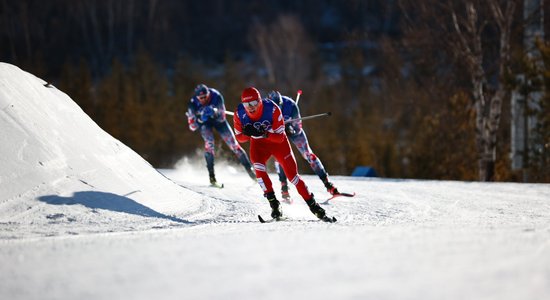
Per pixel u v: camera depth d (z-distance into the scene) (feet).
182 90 262.47
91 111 260.83
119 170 51.80
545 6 149.48
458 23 171.32
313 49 361.10
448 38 166.30
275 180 81.00
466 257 24.31
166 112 254.68
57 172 46.32
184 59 298.97
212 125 74.02
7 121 47.37
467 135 182.80
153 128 249.14
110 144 55.31
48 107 52.65
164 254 26.37
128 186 49.96
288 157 47.50
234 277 21.62
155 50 379.76
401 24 180.55
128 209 45.68
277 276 21.66
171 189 55.31
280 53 355.36
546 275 21.06
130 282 21.15
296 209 55.57
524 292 18.81
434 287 19.62
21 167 44.75
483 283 20.03
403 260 23.93
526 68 144.77
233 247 27.73
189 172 95.35
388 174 221.05
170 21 403.13
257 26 376.07
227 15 428.97
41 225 39.04
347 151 233.35
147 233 35.91
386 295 18.76
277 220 46.29
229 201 58.90
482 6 163.32
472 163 180.75
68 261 25.26
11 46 349.61
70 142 50.39
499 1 158.92
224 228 38.75
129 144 250.57
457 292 18.94
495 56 174.91
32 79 54.80
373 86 311.27
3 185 42.75
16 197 42.45
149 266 23.80
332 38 401.90
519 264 22.85
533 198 66.13
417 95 197.06
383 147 227.61
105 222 41.11
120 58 369.30
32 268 24.03
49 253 27.45
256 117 47.62
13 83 51.19
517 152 148.36
